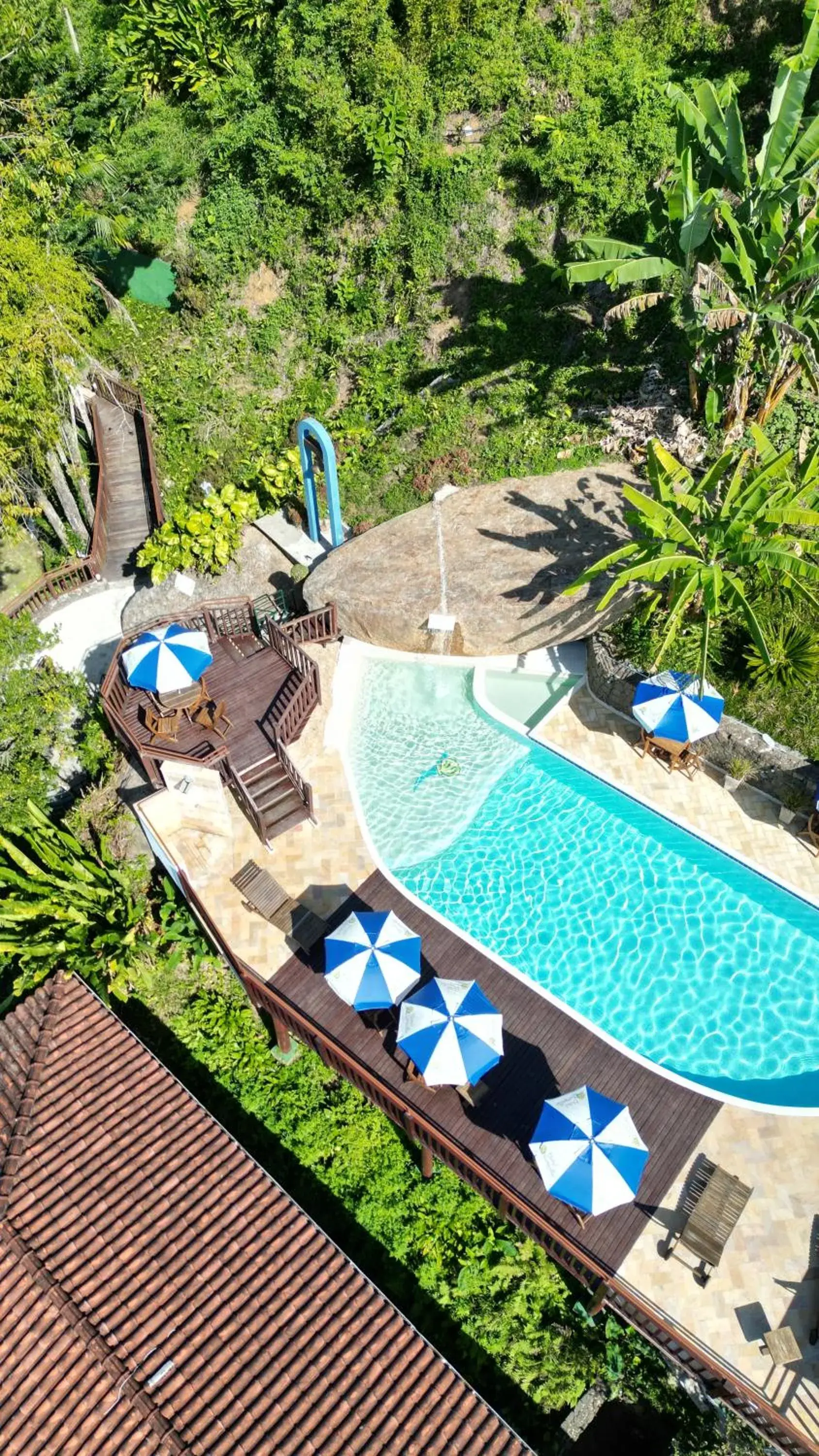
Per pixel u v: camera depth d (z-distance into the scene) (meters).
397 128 24.80
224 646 21.83
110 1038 15.45
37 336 21.98
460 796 19.28
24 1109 14.07
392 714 20.98
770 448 16.64
